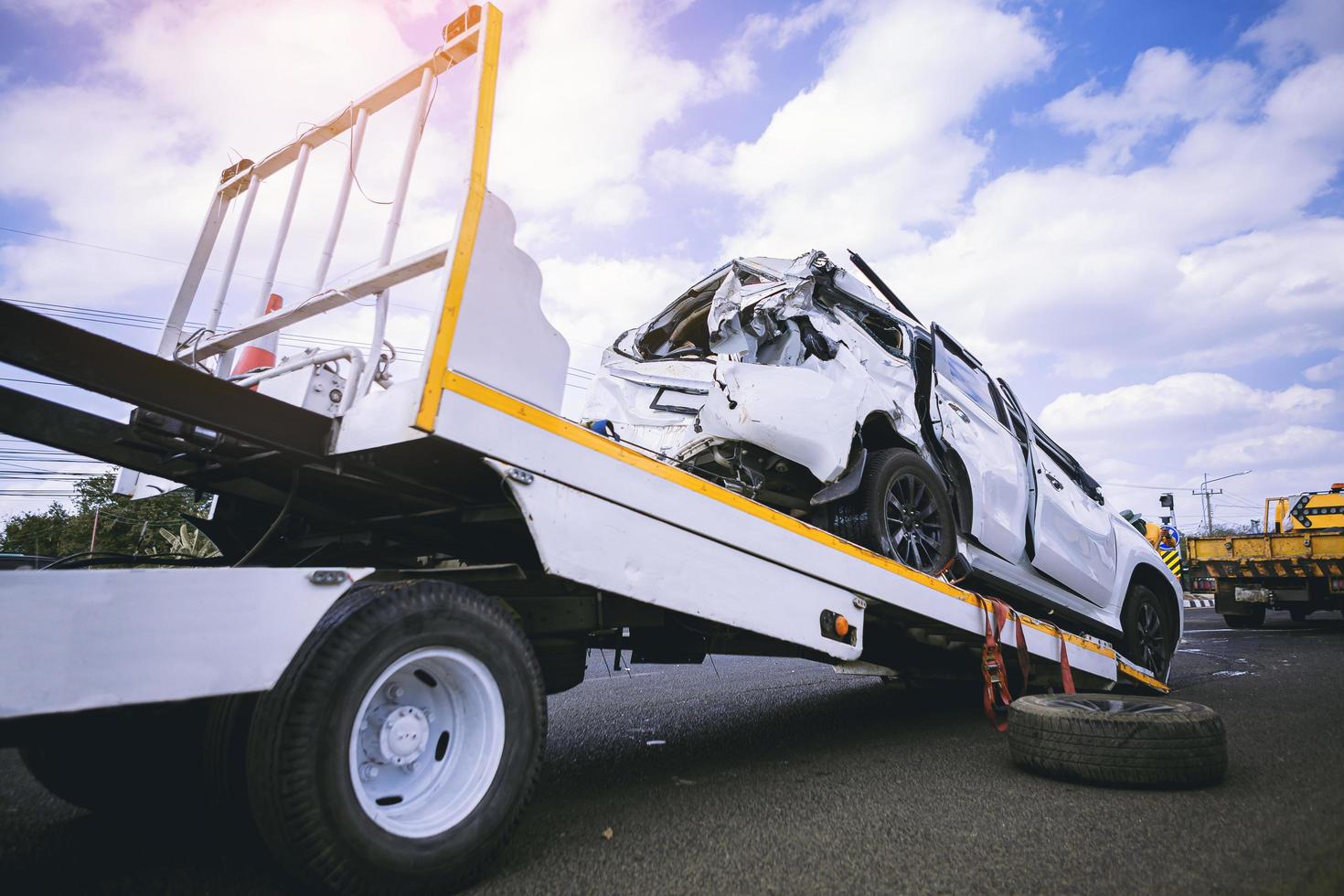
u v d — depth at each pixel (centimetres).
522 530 284
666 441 418
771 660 831
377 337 224
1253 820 260
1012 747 336
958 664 478
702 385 410
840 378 421
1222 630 1396
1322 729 421
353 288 229
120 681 150
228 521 314
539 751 221
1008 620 446
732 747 385
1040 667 501
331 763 173
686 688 610
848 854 225
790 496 419
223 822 207
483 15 226
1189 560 1483
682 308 459
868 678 662
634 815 265
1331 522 1352
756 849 229
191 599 162
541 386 231
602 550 238
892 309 527
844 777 321
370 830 179
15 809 269
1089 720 311
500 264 220
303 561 305
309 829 168
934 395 499
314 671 175
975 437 527
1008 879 206
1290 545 1349
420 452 221
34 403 240
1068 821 259
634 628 335
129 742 214
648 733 421
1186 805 279
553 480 228
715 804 279
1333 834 243
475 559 322
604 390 471
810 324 425
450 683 209
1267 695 561
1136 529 784
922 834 245
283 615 175
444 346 200
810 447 386
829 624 326
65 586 147
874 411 436
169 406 196
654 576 254
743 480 385
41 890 195
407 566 342
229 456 254
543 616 269
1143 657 638
